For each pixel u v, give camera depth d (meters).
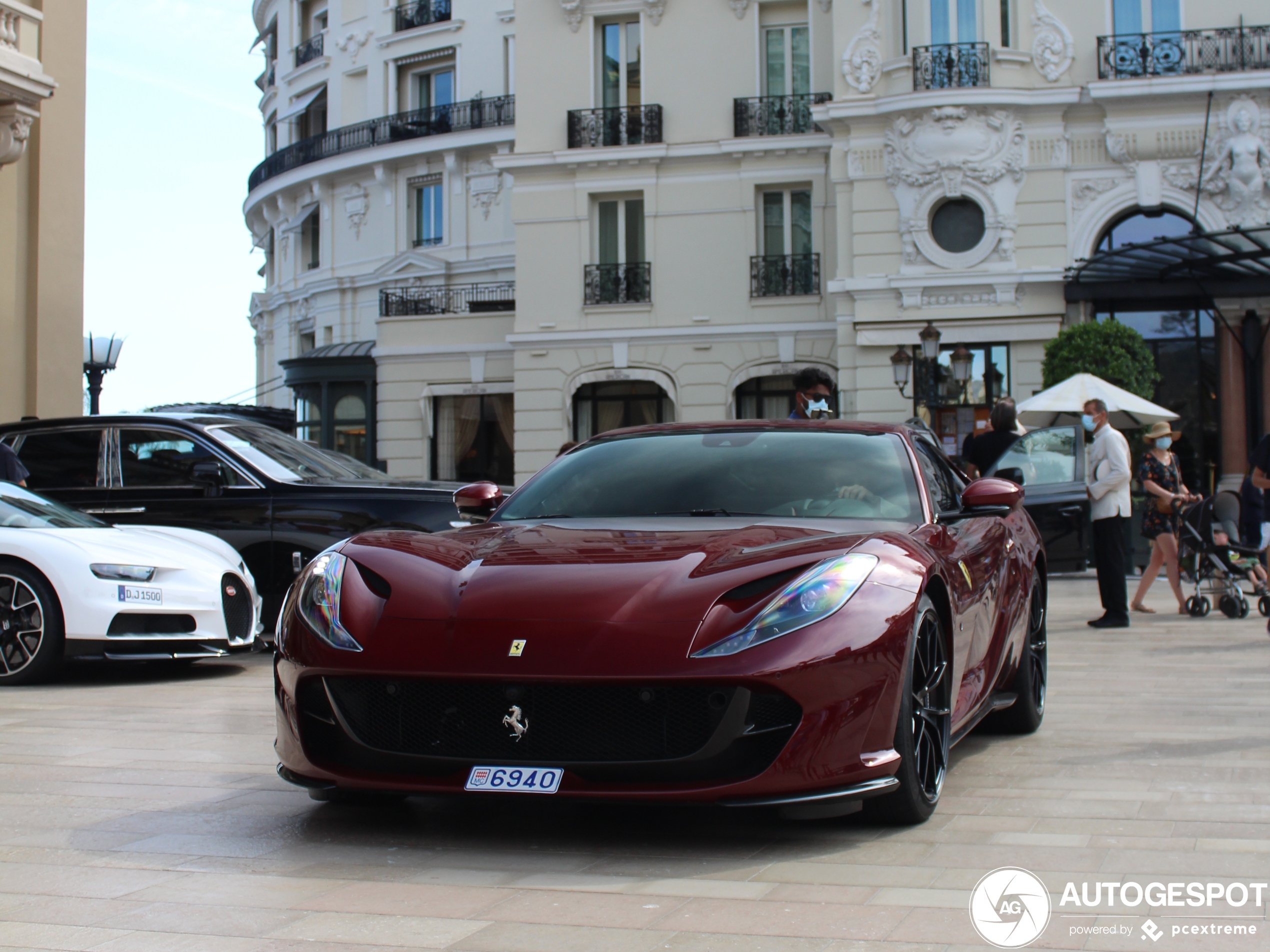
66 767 4.96
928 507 4.65
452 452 28.72
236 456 9.32
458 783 3.57
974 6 22.33
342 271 35.31
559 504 4.78
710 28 25.59
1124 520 10.60
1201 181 21.67
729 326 25.09
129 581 7.39
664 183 25.55
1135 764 4.93
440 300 32.47
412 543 4.20
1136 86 21.50
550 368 25.89
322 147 35.72
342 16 35.62
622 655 3.48
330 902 3.17
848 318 22.91
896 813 3.85
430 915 3.06
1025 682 5.48
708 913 3.06
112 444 9.48
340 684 3.76
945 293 22.31
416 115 33.56
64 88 16.22
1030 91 21.91
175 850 3.71
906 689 3.72
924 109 22.05
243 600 8.23
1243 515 11.45
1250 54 21.67
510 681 3.49
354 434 30.66
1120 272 21.36
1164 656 8.65
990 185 22.11
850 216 23.03
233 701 6.79
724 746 3.46
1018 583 5.41
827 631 3.56
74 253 16.28
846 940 2.86
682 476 4.81
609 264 25.84
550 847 3.71
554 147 26.08
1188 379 22.12
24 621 7.38
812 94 25.17
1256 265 20.50
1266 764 4.91
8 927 3.00
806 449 4.94
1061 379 19.95
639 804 4.21
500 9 32.69
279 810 4.22
